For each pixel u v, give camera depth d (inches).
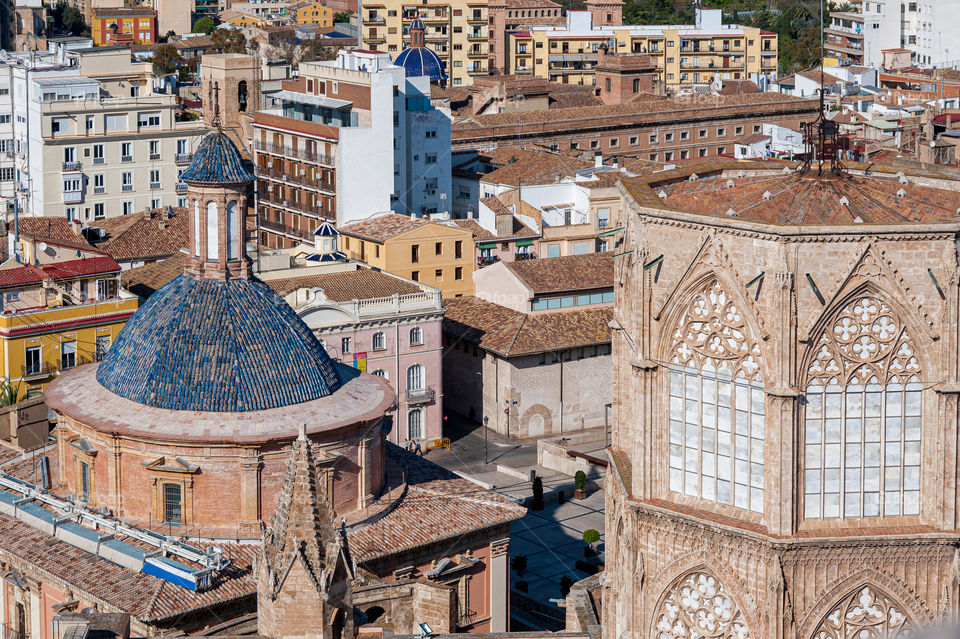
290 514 3169.3
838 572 2640.3
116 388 4847.4
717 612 2709.2
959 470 2628.0
